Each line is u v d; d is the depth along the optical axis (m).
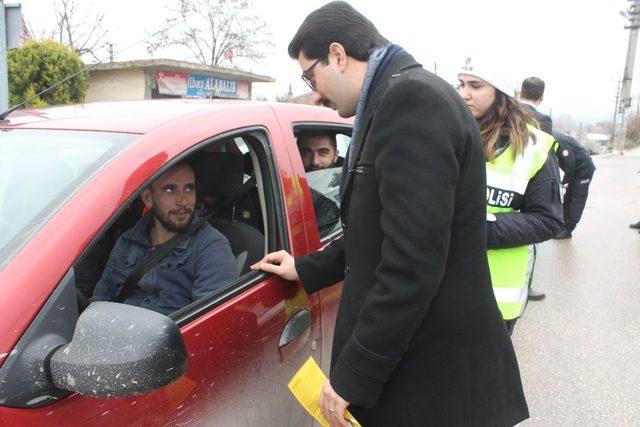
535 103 4.80
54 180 1.34
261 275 1.69
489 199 2.20
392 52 1.36
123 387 1.00
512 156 2.18
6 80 4.46
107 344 1.01
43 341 1.04
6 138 1.61
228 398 1.47
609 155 30.70
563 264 5.91
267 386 1.63
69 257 1.13
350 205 1.38
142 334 1.02
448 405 1.37
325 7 1.42
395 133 1.21
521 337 4.00
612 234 7.46
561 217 2.22
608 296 4.85
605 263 5.93
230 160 2.02
